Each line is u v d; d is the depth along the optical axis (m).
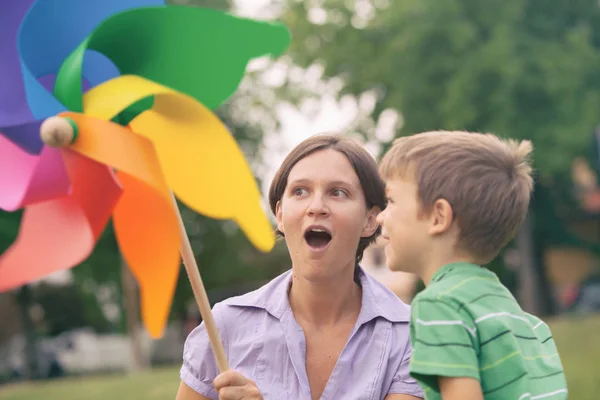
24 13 2.62
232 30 2.61
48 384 11.91
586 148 19.20
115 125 2.51
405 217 2.71
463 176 2.64
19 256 2.57
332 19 21.22
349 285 3.03
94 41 2.62
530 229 22.78
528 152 2.76
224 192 2.60
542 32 19.97
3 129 2.59
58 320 25.55
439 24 18.78
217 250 24.41
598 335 10.81
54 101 2.55
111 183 2.59
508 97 18.56
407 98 19.19
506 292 2.65
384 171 2.79
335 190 2.92
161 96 2.65
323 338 3.01
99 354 22.80
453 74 18.95
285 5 21.77
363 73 20.38
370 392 2.94
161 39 2.64
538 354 2.64
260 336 3.00
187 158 2.64
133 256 2.66
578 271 30.48
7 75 2.65
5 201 2.63
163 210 2.60
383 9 20.91
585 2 20.70
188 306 25.06
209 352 3.04
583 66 19.22
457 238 2.66
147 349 22.69
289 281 3.08
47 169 2.55
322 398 2.93
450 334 2.47
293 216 2.92
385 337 3.01
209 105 2.77
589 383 7.89
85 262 22.00
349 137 3.02
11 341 24.86
